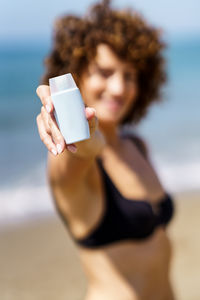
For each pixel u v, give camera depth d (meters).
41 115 1.19
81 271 5.84
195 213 7.69
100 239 2.18
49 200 8.20
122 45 2.27
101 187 2.18
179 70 37.69
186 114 18.66
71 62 2.29
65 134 1.16
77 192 2.02
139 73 2.47
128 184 2.37
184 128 15.67
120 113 2.40
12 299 5.08
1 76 33.66
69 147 1.16
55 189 1.99
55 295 5.19
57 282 5.51
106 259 2.20
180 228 7.05
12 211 7.68
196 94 24.89
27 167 10.53
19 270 5.80
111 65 2.30
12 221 7.31
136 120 2.93
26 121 17.92
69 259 6.16
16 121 17.83
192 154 11.73
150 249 2.32
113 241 2.21
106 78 2.32
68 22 2.32
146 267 2.29
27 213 7.63
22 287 5.35
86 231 2.17
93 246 2.19
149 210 2.30
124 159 2.49
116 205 2.20
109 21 2.30
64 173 1.84
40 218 7.47
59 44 2.32
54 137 1.15
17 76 33.53
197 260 5.95
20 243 6.57
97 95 2.33
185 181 9.41
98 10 2.34
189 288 5.20
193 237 6.68
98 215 2.16
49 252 6.34
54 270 5.82
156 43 2.42
